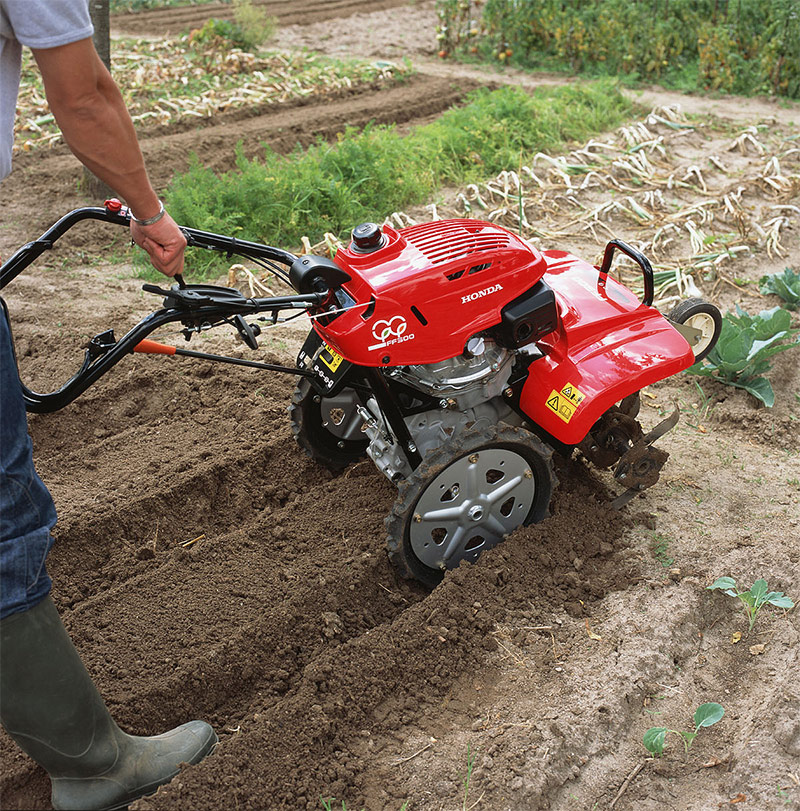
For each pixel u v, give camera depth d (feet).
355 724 9.64
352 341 9.91
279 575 11.41
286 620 10.66
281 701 9.89
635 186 25.39
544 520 11.91
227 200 21.93
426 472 10.48
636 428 11.90
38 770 9.04
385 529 12.09
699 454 13.98
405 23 47.44
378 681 9.99
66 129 7.97
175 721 9.84
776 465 13.84
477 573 11.14
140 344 9.18
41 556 7.73
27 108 31.68
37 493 7.78
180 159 26.96
